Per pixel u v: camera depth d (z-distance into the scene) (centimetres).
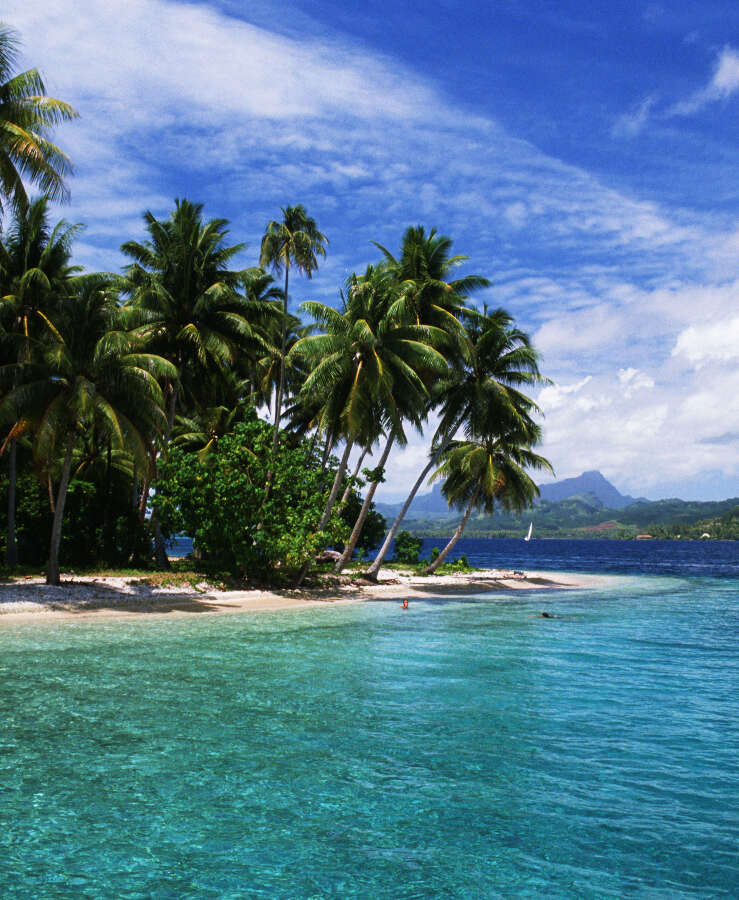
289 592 3312
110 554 3703
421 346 3294
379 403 3491
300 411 4628
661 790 848
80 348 2667
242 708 1217
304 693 1333
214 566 3469
